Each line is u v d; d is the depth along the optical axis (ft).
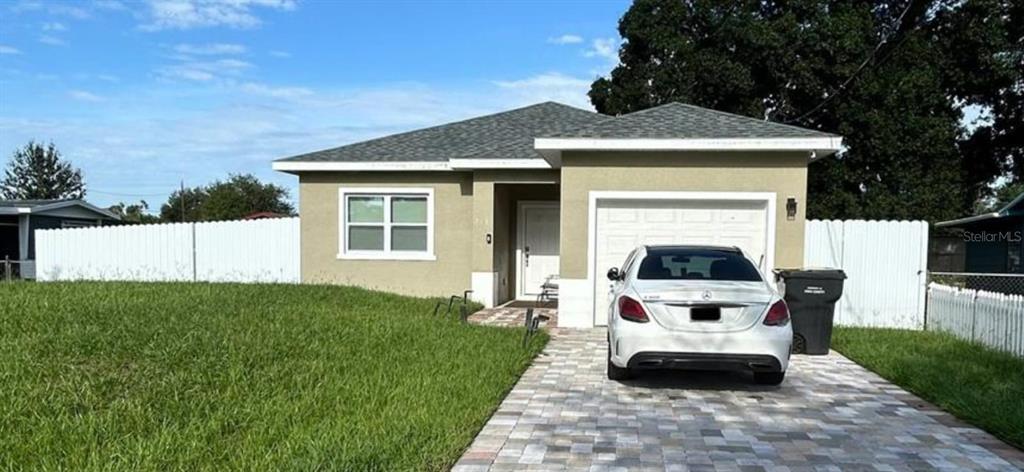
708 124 35.96
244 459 13.89
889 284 37.65
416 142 50.93
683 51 74.84
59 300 29.12
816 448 16.08
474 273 45.62
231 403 17.54
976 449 16.06
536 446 16.10
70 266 53.11
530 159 43.78
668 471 14.48
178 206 207.41
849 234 37.93
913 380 22.43
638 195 34.68
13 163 187.21
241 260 50.72
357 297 39.11
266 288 39.29
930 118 68.33
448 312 37.35
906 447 16.19
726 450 15.89
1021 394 20.39
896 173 68.74
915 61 69.41
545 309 44.27
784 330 20.97
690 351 20.67
